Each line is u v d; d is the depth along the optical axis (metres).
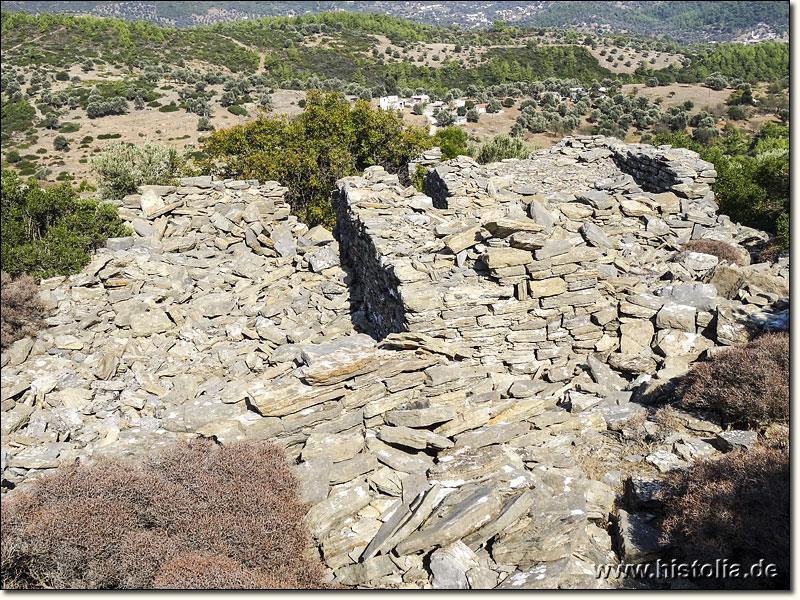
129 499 7.99
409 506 8.41
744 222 21.28
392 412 10.12
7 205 15.03
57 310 13.10
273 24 144.75
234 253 17.52
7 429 9.91
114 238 15.92
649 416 10.83
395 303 12.93
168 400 11.21
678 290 13.54
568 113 73.31
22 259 13.85
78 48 102.19
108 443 9.77
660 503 8.60
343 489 8.76
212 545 7.55
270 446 9.05
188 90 84.25
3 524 7.44
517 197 18.78
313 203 26.02
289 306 15.80
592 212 17.62
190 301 15.02
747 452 8.60
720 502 7.65
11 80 83.50
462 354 12.05
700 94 86.19
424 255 13.63
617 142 24.42
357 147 28.27
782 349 10.31
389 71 106.56
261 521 7.77
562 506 8.38
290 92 89.81
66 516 7.55
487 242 12.85
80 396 11.08
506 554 7.86
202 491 8.05
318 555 8.05
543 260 12.31
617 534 8.20
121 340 12.96
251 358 13.19
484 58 117.12
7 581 7.46
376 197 17.48
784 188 20.97
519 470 8.96
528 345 12.55
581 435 10.51
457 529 7.84
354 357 10.30
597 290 13.02
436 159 25.89
